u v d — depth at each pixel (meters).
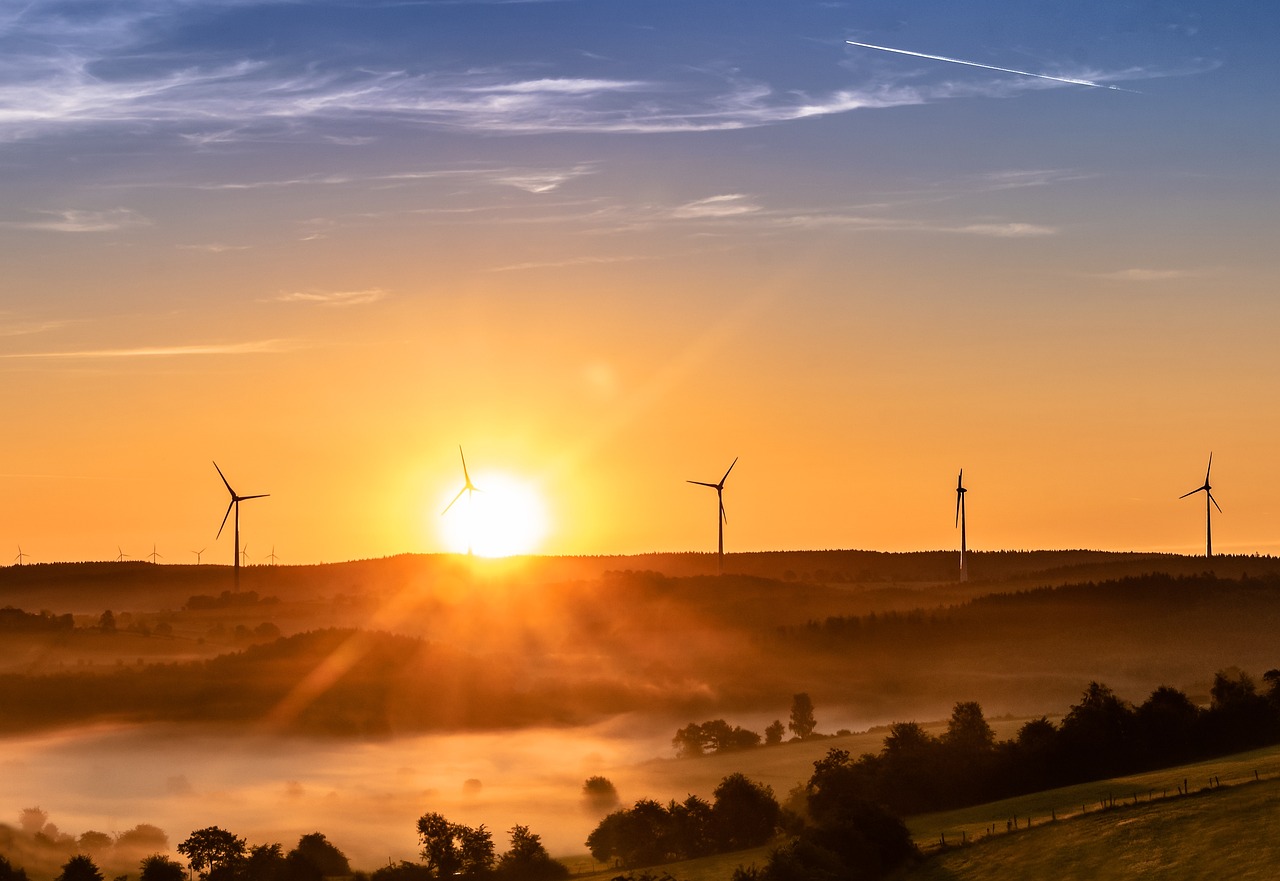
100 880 130.12
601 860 116.56
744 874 90.31
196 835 127.75
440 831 118.00
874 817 95.25
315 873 126.31
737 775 115.75
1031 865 87.25
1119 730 121.19
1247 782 96.25
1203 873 79.12
